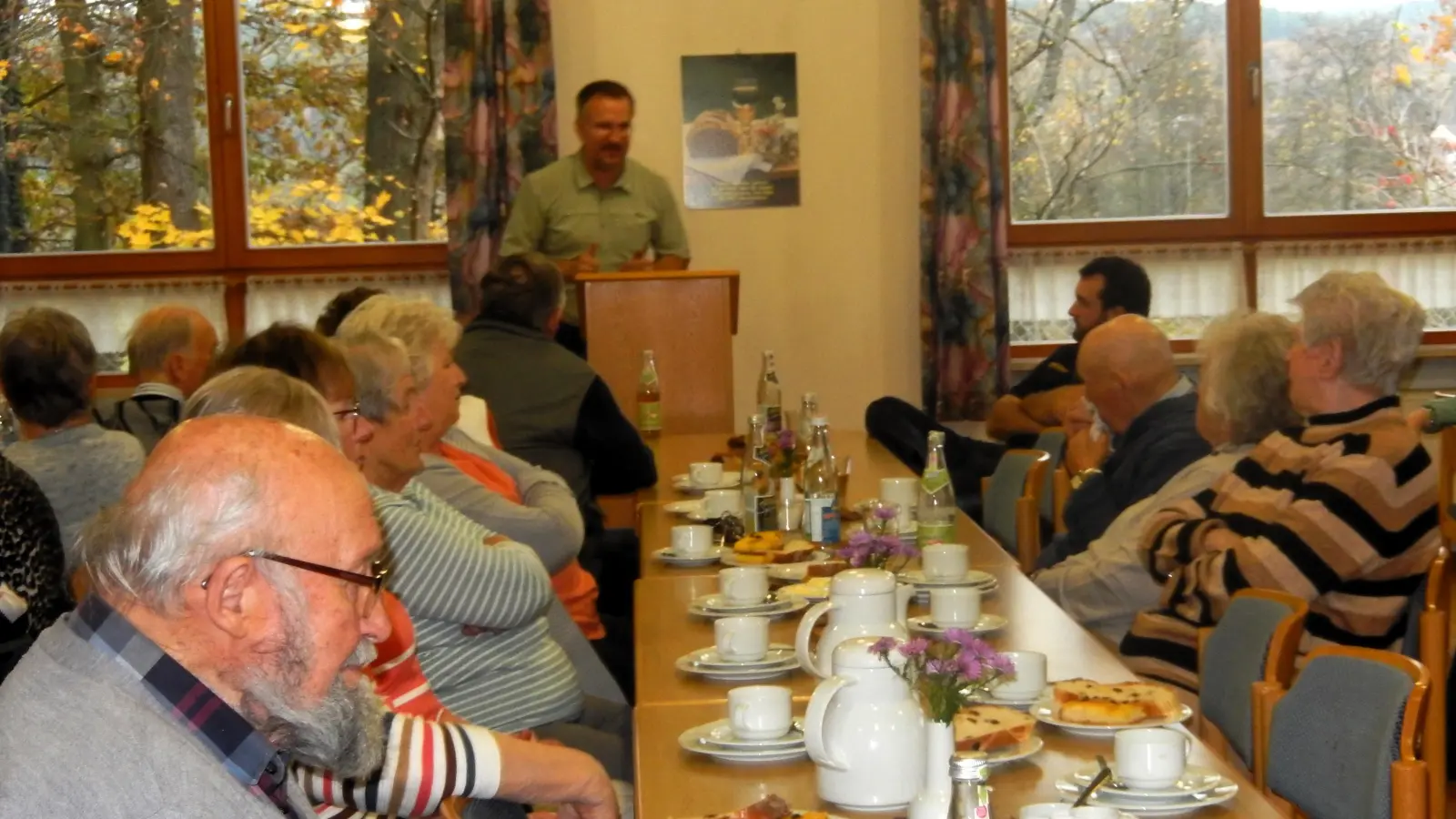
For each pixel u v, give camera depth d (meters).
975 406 6.05
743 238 6.27
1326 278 2.63
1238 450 2.81
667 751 1.74
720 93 6.20
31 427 3.28
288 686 1.17
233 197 6.15
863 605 1.78
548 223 5.66
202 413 1.82
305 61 6.15
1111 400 3.28
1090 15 6.30
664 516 3.54
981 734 1.62
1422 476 2.45
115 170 6.16
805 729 1.55
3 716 1.07
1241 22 6.28
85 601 1.15
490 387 3.91
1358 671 1.79
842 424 6.35
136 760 1.05
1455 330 6.35
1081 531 3.27
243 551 1.13
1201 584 2.50
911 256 6.29
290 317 6.16
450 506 2.54
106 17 6.11
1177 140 6.34
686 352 4.91
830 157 6.25
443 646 2.35
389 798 1.71
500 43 5.91
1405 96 6.33
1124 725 1.71
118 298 6.13
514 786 1.78
